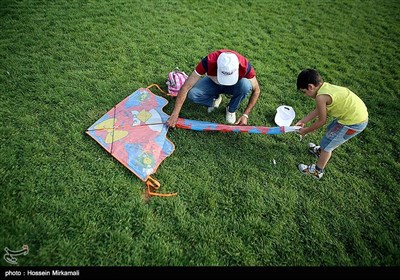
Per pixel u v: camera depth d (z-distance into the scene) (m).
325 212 3.06
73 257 2.52
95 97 3.89
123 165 3.20
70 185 2.98
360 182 3.34
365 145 3.71
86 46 4.61
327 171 3.42
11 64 4.17
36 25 4.91
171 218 2.86
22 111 3.60
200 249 2.68
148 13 5.50
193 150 3.46
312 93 2.81
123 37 4.86
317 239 2.86
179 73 4.01
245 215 2.95
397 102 4.31
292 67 4.72
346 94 2.73
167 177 3.16
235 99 3.56
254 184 3.22
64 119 3.59
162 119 3.70
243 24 5.57
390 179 3.37
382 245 2.85
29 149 3.20
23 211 2.73
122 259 2.56
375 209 3.13
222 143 3.59
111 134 3.46
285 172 3.38
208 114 3.95
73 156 3.23
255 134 3.74
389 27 5.89
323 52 5.12
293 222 2.96
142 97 3.94
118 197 2.95
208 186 3.15
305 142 3.75
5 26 4.80
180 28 5.22
